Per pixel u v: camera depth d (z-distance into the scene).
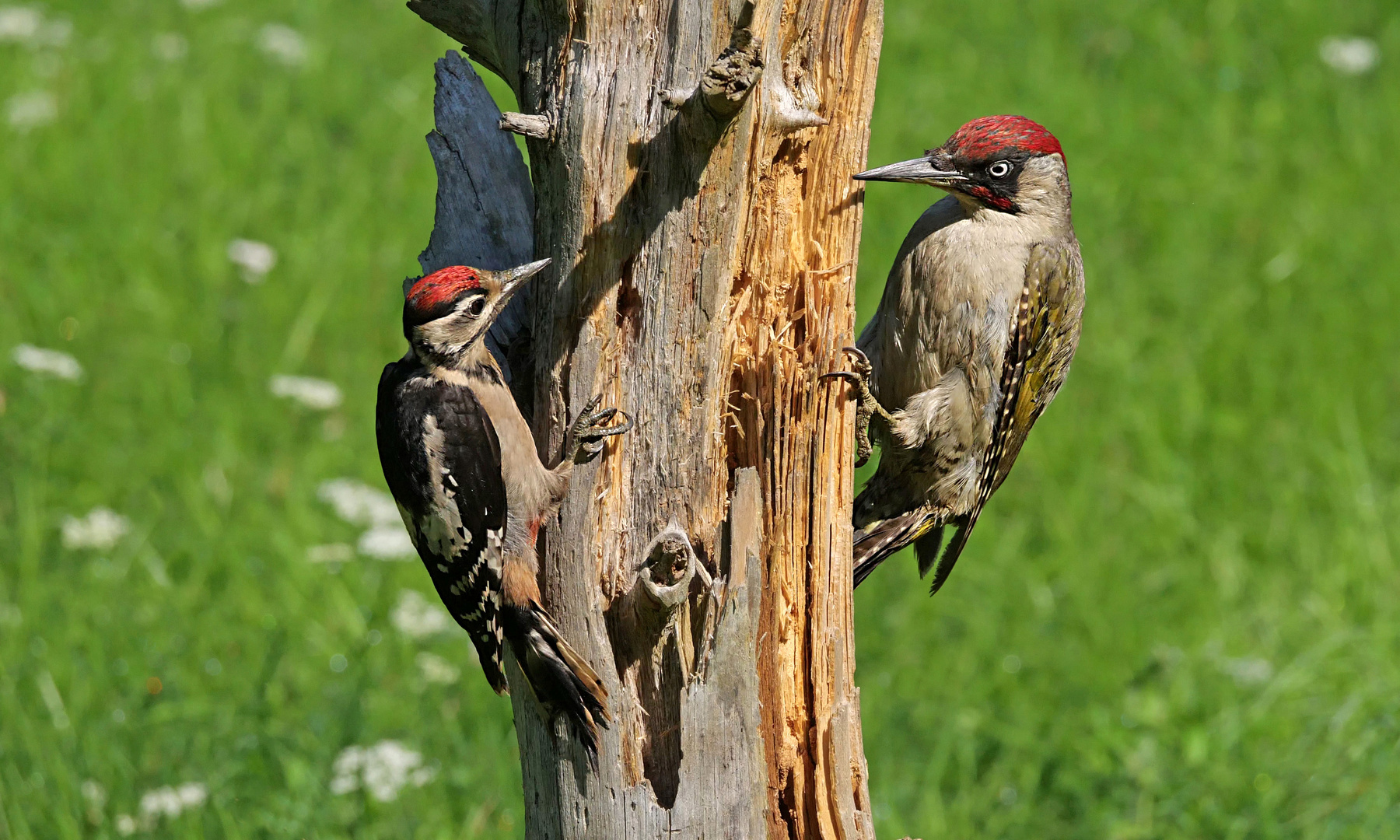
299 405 16.11
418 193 20.22
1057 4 25.17
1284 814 11.12
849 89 7.29
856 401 8.19
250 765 10.88
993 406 9.41
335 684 11.95
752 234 7.15
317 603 13.09
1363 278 18.83
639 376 7.11
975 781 12.09
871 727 12.39
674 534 7.04
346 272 18.45
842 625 7.60
